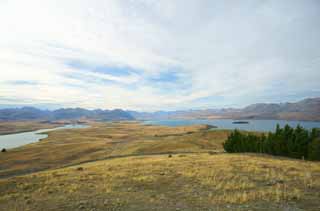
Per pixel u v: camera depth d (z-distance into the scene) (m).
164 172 16.41
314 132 26.81
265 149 29.77
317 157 23.22
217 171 15.77
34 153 56.38
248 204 8.82
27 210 9.10
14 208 9.43
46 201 10.21
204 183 12.61
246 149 32.59
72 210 8.83
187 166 18.48
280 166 17.36
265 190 10.70
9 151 60.22
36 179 16.02
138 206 9.05
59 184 13.70
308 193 10.08
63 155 53.25
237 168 16.78
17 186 13.81
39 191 12.13
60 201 10.11
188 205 9.00
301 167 16.92
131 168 18.97
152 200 9.80
